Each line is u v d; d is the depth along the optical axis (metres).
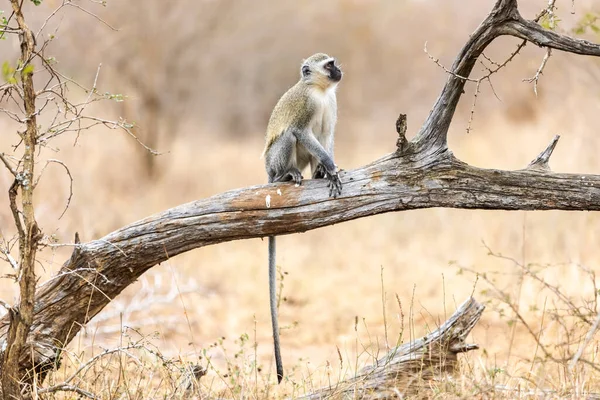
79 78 24.92
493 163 21.31
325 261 17.33
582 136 18.02
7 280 13.65
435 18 36.78
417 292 14.50
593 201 7.84
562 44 7.34
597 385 7.85
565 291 11.84
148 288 14.12
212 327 13.28
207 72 32.78
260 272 16.50
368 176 7.94
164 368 8.07
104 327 12.28
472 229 17.61
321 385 9.06
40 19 20.23
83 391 7.51
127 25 25.14
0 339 7.79
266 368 10.59
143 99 24.98
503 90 29.91
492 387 7.33
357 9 37.72
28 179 6.84
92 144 25.58
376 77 37.47
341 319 13.46
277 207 7.92
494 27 7.49
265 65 37.38
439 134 7.89
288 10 36.38
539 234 15.85
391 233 19.02
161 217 7.96
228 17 30.31
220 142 34.06
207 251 18.27
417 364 8.03
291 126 10.20
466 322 8.28
